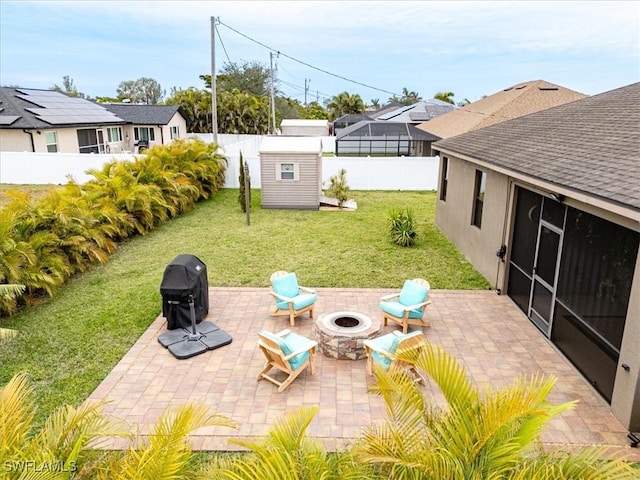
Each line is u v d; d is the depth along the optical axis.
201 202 18.72
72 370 6.76
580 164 6.98
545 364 6.96
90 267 11.28
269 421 5.60
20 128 22.09
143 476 3.14
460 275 10.81
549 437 5.31
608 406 5.91
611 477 3.00
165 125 33.34
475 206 11.48
